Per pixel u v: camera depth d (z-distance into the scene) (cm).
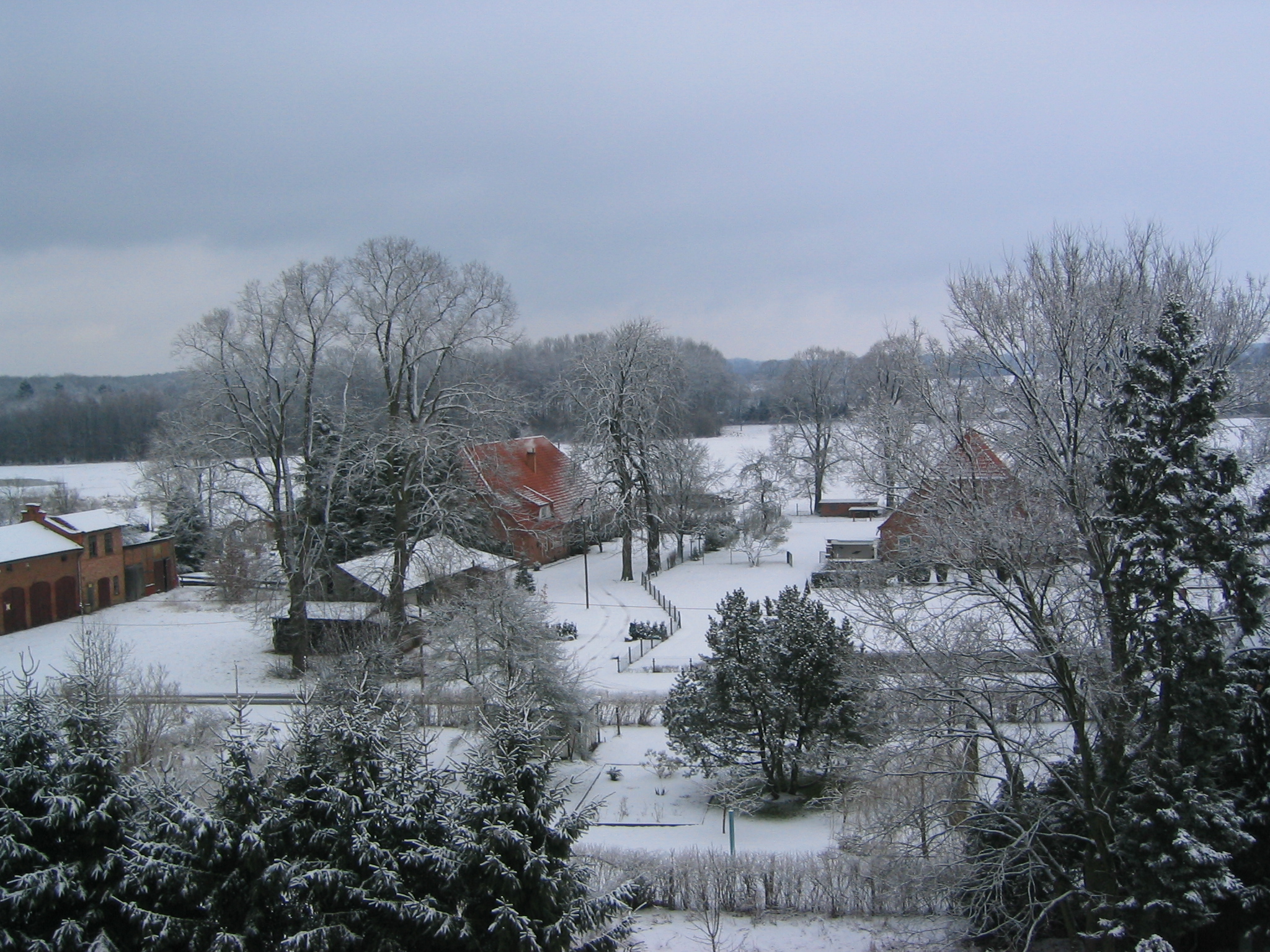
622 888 1532
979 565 1778
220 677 4153
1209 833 1405
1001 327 1969
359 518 5478
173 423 5303
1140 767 1545
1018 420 2014
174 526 7131
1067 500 1708
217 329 3897
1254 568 1434
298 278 3975
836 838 2205
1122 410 1573
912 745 1878
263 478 4172
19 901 1284
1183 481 1448
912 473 2123
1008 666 1750
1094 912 1523
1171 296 1570
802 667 2536
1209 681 1441
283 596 4928
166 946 1309
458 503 4781
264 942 1343
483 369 4469
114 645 4419
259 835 1348
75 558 5475
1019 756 1805
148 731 2580
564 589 5656
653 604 5194
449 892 1384
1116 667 1641
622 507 5797
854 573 2741
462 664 3200
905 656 1883
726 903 2020
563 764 2962
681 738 2681
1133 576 1506
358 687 2102
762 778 2627
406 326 4069
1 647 4700
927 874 1708
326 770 1450
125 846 1370
